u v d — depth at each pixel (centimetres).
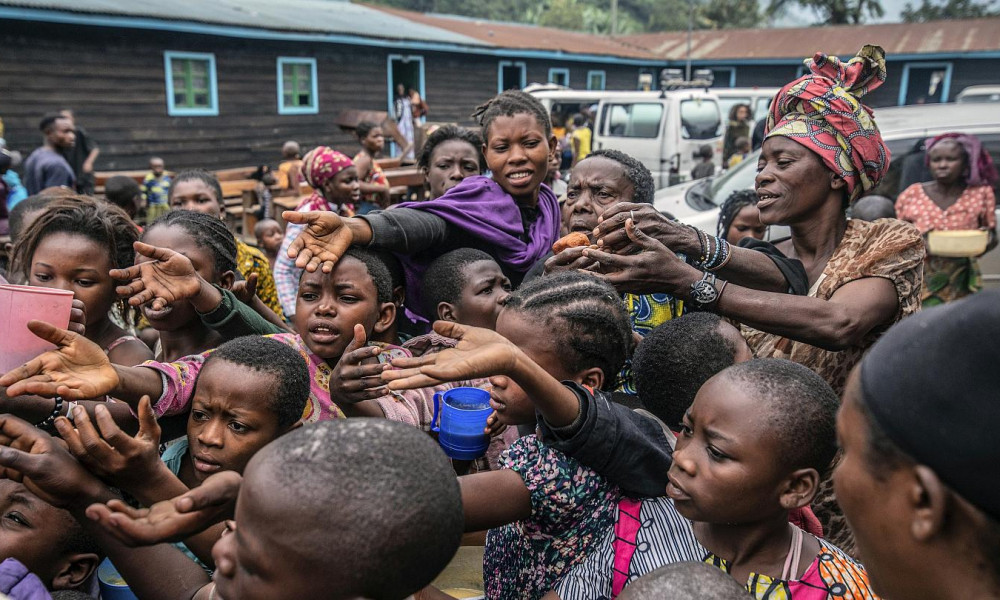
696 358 179
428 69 1812
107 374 142
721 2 4853
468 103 1950
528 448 149
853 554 209
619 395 222
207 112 1384
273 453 99
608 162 257
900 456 85
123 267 228
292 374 174
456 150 362
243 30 1316
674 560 146
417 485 98
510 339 170
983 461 77
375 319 213
